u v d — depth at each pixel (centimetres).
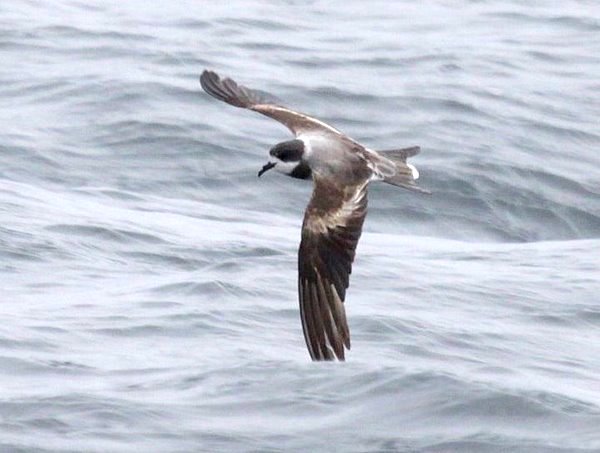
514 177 2452
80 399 1170
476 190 2383
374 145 2603
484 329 1478
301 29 3338
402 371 1216
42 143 2456
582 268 1791
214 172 2389
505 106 2794
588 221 2361
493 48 3238
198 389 1205
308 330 816
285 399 1170
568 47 3306
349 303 1550
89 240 1830
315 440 1098
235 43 3142
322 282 820
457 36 3350
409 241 2052
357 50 3145
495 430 1121
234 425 1122
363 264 1745
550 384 1275
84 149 2450
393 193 2311
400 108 2736
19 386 1221
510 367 1353
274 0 3609
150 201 2236
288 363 1261
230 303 1513
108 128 2530
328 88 2812
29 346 1338
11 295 1557
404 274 1703
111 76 2775
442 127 2656
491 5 3697
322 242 823
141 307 1488
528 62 3145
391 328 1440
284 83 2841
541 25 3506
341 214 827
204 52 3034
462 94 2830
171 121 2556
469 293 1628
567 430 1127
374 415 1138
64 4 3397
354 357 1336
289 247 1883
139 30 3173
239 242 1888
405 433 1112
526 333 1488
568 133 2695
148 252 1802
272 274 1638
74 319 1438
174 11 3403
